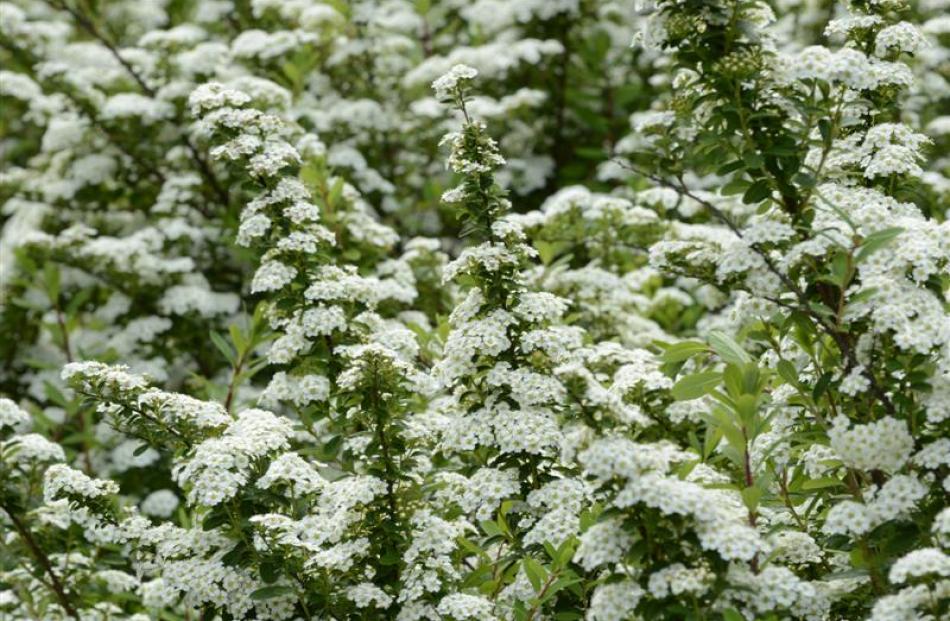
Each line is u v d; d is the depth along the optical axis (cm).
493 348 572
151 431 590
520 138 1290
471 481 571
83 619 690
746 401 526
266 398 666
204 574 552
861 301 495
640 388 611
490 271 596
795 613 501
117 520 615
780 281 519
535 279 918
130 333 1049
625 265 1012
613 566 498
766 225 516
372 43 1241
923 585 454
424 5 1284
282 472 548
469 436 570
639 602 484
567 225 966
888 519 486
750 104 531
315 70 1255
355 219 919
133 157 1146
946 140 1140
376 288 730
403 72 1277
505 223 602
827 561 559
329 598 546
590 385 488
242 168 681
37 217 1154
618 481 470
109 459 1021
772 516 576
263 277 656
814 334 541
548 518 539
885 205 554
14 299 1034
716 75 530
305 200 711
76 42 1441
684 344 557
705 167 554
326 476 682
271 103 980
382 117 1180
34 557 691
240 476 542
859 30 604
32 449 658
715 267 546
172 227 1068
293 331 662
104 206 1193
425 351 764
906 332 491
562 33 1329
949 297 609
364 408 551
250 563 557
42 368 1086
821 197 514
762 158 522
